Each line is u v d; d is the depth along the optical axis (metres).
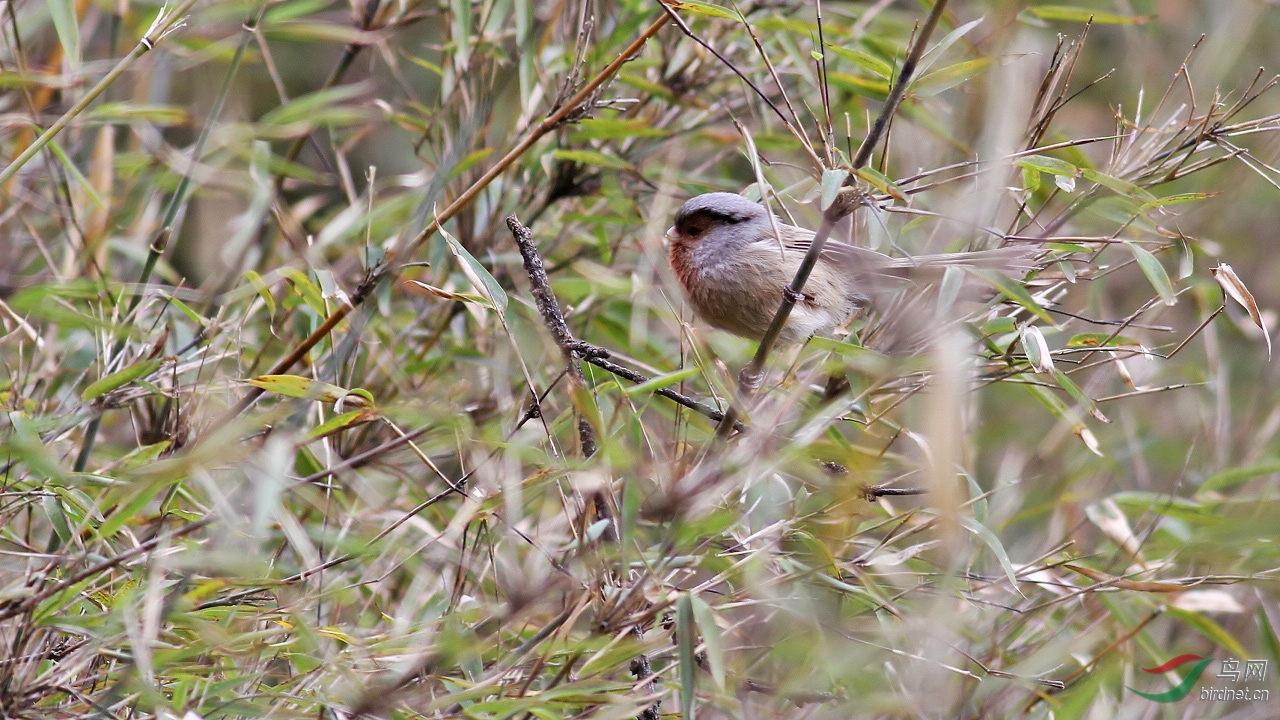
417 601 7.77
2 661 6.36
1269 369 12.74
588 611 7.55
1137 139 8.78
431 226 8.55
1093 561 9.91
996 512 10.18
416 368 10.39
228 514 6.33
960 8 12.02
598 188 11.35
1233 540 8.45
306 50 15.04
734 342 11.06
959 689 8.23
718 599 7.86
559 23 11.81
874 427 8.30
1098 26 14.27
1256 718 9.88
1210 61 13.27
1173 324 13.56
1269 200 13.86
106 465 8.46
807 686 7.11
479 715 6.57
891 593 7.83
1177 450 11.96
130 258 11.18
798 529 7.27
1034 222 9.60
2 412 8.38
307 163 14.58
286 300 9.79
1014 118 7.89
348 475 8.46
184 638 6.85
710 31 11.06
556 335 7.68
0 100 11.09
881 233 8.39
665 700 8.35
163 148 10.88
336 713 6.63
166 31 8.30
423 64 10.78
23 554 6.72
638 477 6.48
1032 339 7.51
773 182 10.74
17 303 8.58
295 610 6.47
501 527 7.69
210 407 8.61
